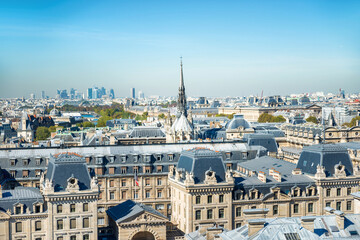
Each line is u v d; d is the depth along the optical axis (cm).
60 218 17225
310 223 12362
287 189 19638
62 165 17812
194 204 18712
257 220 12412
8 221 16688
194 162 19275
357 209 16075
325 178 19725
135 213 17575
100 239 18125
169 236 18425
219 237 13262
